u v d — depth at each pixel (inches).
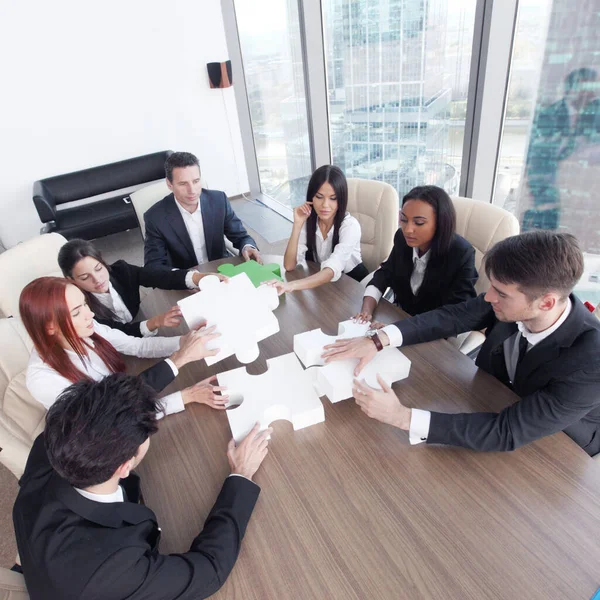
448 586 27.3
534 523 30.3
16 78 147.6
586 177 74.9
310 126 136.4
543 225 84.7
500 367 45.6
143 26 159.2
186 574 27.0
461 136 88.4
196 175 80.9
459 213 68.4
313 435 38.9
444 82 87.4
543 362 37.1
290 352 50.1
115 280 69.2
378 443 37.6
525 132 78.4
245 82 176.4
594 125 70.3
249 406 40.2
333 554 29.6
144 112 171.5
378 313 55.9
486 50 75.5
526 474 33.8
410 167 107.1
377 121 111.2
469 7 76.0
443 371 44.5
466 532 30.1
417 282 66.4
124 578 25.4
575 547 28.7
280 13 135.6
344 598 27.2
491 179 85.4
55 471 29.5
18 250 71.6
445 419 35.9
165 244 87.7
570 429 41.9
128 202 166.1
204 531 30.5
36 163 160.6
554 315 35.1
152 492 35.6
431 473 34.5
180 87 173.9
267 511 32.8
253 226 167.0
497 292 34.3
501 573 27.7
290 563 29.4
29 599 29.1
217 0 165.2
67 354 44.5
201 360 50.7
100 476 27.1
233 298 48.9
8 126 152.0
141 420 28.1
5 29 140.9
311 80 124.5
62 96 156.0
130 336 54.2
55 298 40.9
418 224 56.7
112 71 160.4
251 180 198.8
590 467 34.1
